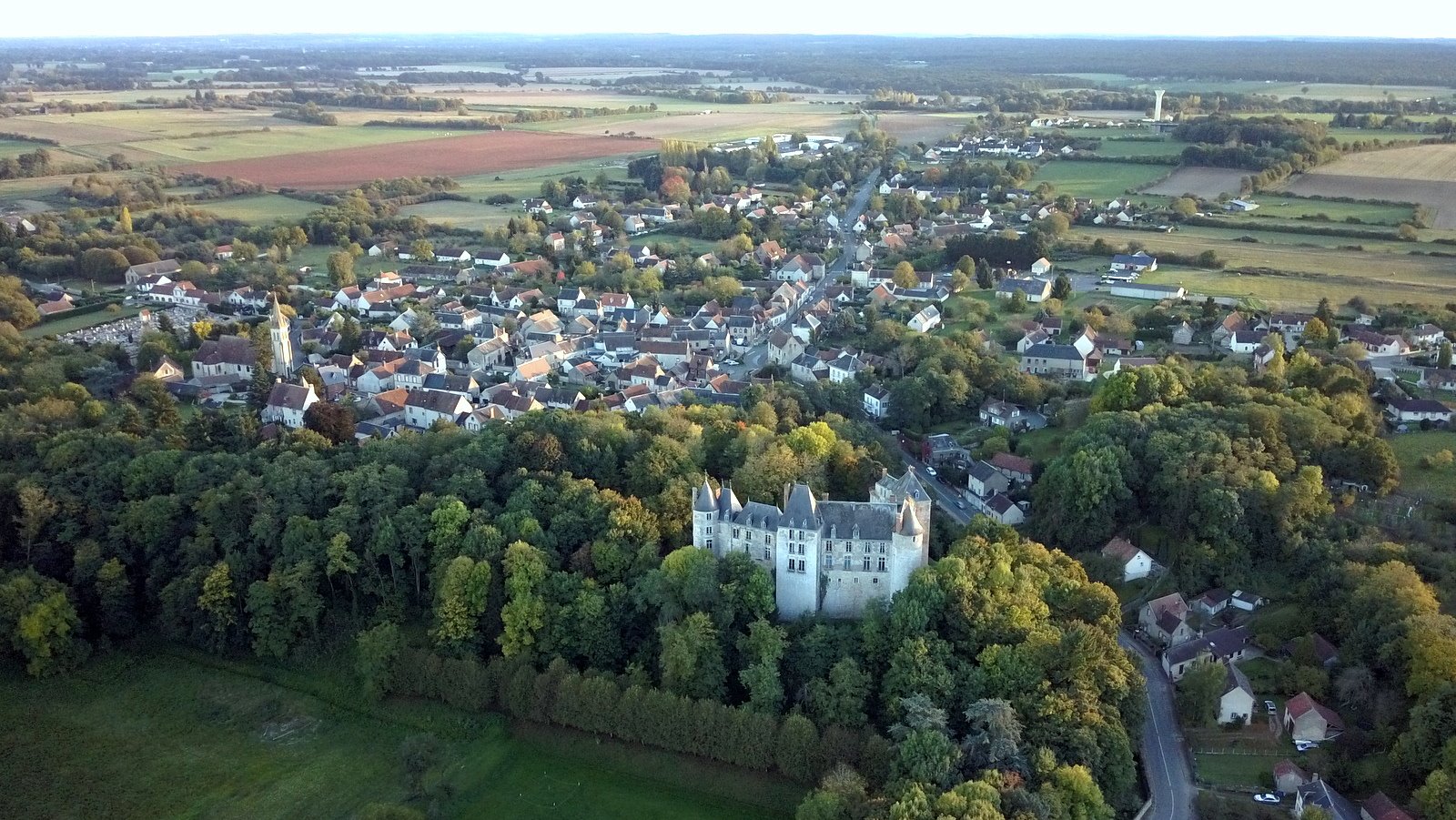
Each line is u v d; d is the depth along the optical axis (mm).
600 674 191750
